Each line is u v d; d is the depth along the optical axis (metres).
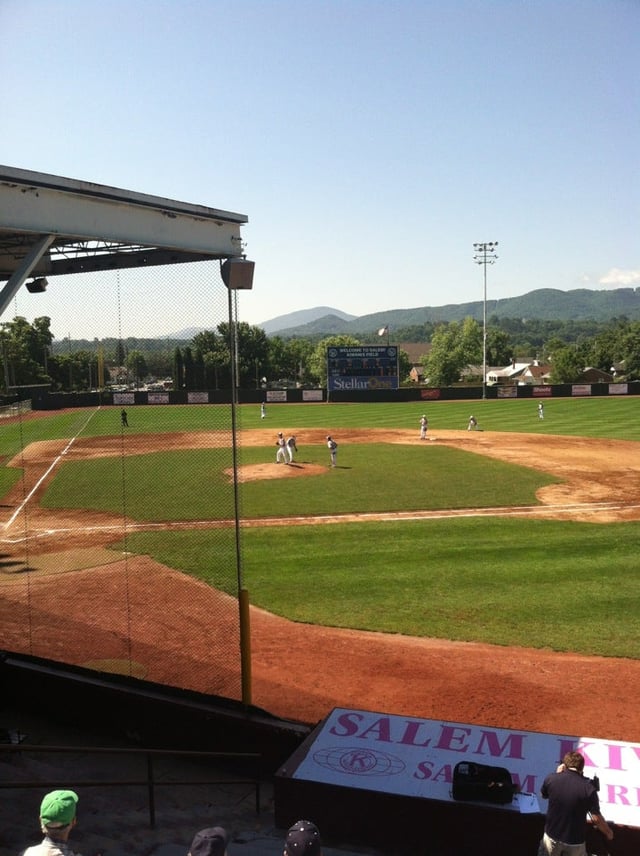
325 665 11.90
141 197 8.09
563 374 116.06
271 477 29.67
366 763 6.79
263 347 69.81
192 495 25.66
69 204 7.46
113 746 8.27
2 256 9.88
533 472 30.11
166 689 8.57
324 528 21.25
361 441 40.88
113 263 10.30
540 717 10.12
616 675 11.50
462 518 22.27
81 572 16.41
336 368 69.19
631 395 67.81
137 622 12.68
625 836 5.85
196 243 8.82
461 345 126.88
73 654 10.83
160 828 6.48
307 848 3.94
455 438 41.50
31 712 8.98
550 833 5.55
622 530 20.48
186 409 17.41
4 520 22.45
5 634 11.77
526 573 16.70
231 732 7.89
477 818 6.09
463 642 12.91
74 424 26.41
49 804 3.98
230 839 6.35
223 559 17.80
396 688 11.08
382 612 14.38
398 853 6.34
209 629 12.62
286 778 6.58
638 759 6.78
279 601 14.91
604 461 32.78
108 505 24.27
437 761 6.82
